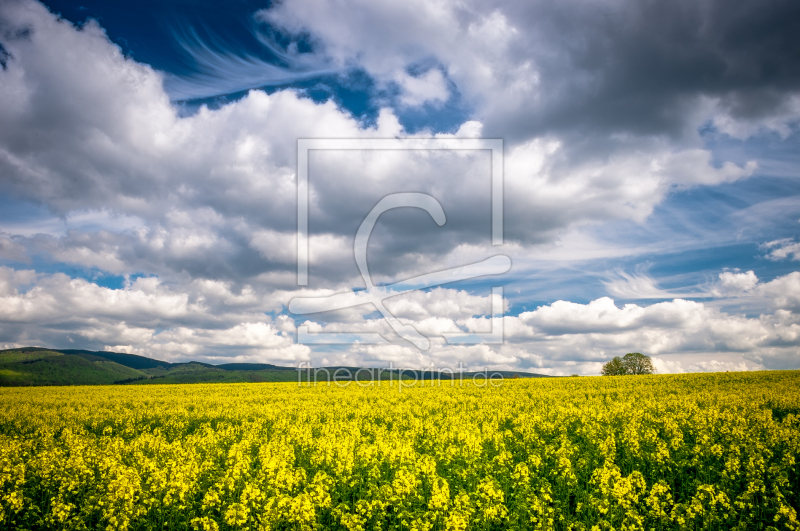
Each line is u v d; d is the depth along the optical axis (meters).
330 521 9.80
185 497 9.61
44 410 26.70
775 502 9.03
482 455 12.91
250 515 8.92
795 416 17.50
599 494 9.67
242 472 10.84
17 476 10.61
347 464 11.05
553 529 8.70
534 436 15.02
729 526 9.05
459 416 19.81
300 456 13.56
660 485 9.21
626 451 13.06
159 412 25.02
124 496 9.10
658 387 33.75
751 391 27.44
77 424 21.92
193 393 39.06
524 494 9.70
